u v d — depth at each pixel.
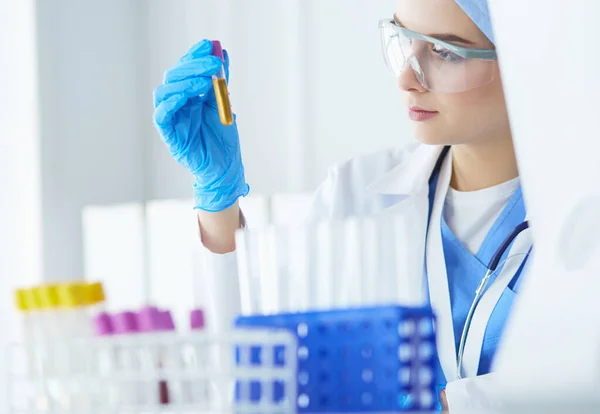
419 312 0.89
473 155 1.78
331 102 3.55
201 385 1.14
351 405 0.87
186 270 3.62
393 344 0.86
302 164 3.62
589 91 0.46
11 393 1.17
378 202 1.99
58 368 1.15
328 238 1.02
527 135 0.50
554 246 0.48
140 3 4.21
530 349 0.48
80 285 1.71
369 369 0.87
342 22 3.52
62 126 3.91
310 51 3.62
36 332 1.72
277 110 3.72
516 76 0.50
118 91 4.14
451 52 1.47
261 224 3.44
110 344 1.11
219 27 3.91
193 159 1.69
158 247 3.70
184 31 4.05
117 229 3.86
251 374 0.91
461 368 1.63
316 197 2.14
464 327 1.57
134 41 4.22
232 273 1.72
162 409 1.01
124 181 4.14
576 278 0.46
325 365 0.89
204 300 1.77
